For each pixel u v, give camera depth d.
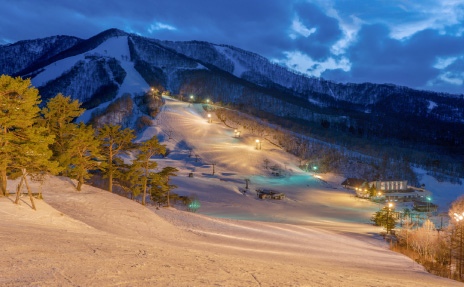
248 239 33.69
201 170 129.88
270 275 10.33
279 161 155.12
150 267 9.05
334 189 126.19
